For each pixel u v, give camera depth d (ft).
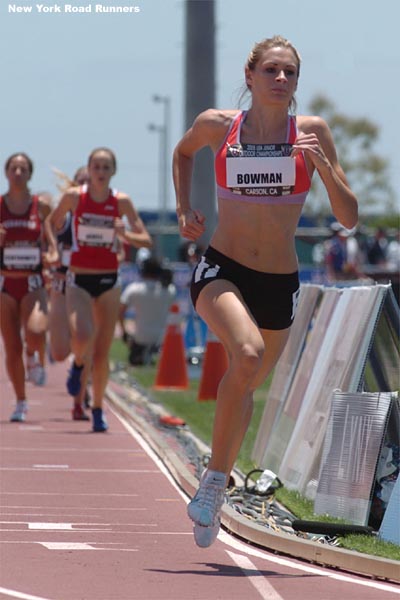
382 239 281.33
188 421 132.26
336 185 62.85
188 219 67.00
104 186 113.29
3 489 85.76
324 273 290.76
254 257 63.98
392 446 75.41
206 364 154.51
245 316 62.18
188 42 211.41
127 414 132.26
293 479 87.25
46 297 123.65
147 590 56.90
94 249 113.91
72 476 92.48
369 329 78.69
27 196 121.29
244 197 63.93
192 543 68.90
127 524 74.13
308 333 99.50
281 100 63.36
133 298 212.23
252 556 65.98
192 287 64.85
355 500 74.13
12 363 125.39
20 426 123.54
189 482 85.15
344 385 79.66
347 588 58.59
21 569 60.80
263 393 171.53
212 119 65.16
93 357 117.50
